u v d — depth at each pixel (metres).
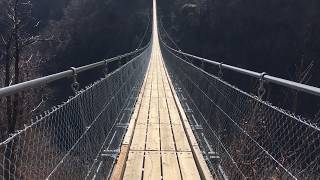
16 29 10.12
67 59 35.28
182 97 8.00
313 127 1.77
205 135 4.78
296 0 42.56
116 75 5.10
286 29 42.62
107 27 49.62
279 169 2.18
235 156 3.10
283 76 40.84
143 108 7.02
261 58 44.25
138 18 52.81
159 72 13.90
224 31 48.03
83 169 2.76
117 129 4.98
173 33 50.50
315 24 39.06
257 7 46.09
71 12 44.06
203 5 51.75
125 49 49.78
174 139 4.91
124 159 3.91
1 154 1.52
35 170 1.91
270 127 2.36
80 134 2.65
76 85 2.75
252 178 2.69
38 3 41.47
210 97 4.54
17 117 9.38
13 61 11.34
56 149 2.13
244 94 2.91
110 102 4.37
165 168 3.86
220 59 47.22
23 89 1.81
